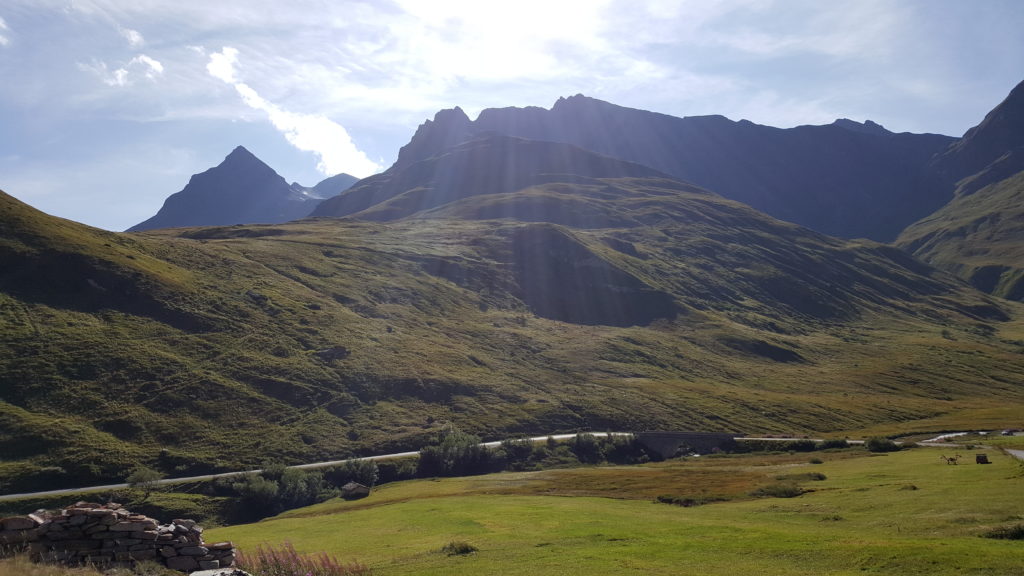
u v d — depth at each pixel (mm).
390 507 72812
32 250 167000
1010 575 24500
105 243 189500
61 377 128875
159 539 27625
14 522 26094
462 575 30938
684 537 37406
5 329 138500
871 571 26703
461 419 156625
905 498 45406
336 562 34625
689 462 125688
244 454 120750
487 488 90875
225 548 28797
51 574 23281
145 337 152875
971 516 37031
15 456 105250
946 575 25219
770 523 42469
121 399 128500
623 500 66500
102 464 107250
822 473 72000
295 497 105625
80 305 156625
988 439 119375
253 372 151500
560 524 47250
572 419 164375
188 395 135375
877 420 179750
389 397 160625
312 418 141000
